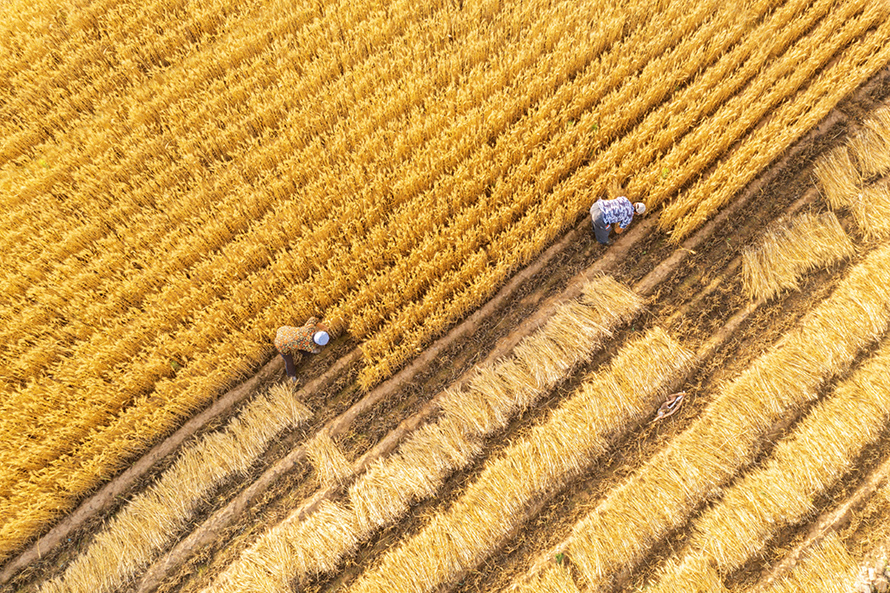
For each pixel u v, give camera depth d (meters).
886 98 7.20
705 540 5.51
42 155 7.56
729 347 6.30
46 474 5.93
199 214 7.18
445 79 7.66
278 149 7.28
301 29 8.30
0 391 6.10
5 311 6.49
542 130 6.95
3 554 5.91
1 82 8.02
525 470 5.80
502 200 6.87
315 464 6.12
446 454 5.99
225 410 6.54
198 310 6.62
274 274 6.63
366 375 6.25
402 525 5.91
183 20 8.41
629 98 7.35
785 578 5.36
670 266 6.71
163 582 5.83
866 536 5.47
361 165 7.09
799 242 6.50
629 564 5.54
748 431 5.86
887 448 5.76
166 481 6.07
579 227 6.99
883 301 6.12
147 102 7.71
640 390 6.08
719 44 7.33
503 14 7.83
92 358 6.25
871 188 6.68
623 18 7.55
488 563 5.69
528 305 6.72
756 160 6.60
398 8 7.95
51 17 8.32
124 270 6.86
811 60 7.06
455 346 6.59
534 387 6.21
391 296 6.45
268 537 5.82
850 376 6.06
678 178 6.59
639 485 5.75
